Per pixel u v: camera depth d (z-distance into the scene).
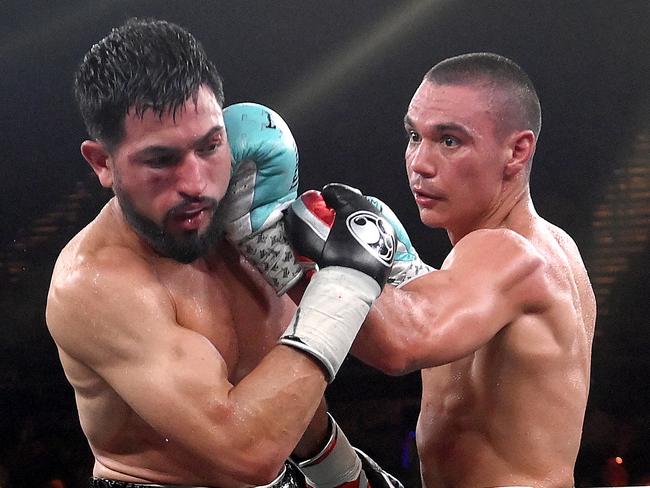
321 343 1.65
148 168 1.61
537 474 1.95
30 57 5.29
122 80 1.58
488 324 1.85
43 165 5.41
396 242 1.79
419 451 2.15
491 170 2.01
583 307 2.14
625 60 5.41
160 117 1.58
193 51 1.63
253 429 1.60
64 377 5.35
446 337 1.80
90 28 5.26
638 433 5.30
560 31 5.39
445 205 2.03
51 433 5.28
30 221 5.44
